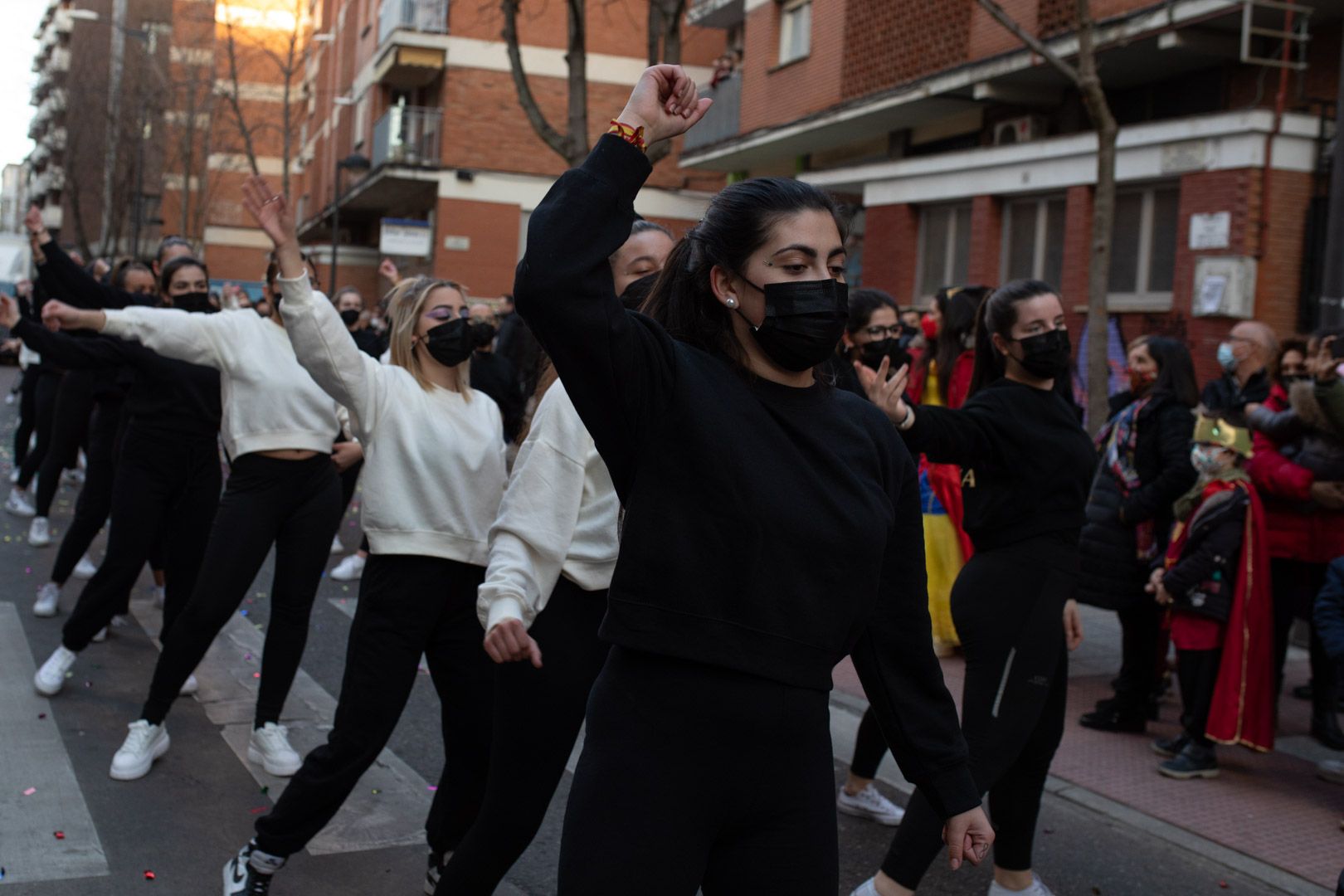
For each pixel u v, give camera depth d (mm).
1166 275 13797
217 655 6664
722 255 2084
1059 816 5020
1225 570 5516
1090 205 14508
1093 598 6160
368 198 34219
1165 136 13320
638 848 1934
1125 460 6137
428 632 3537
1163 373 6109
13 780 4594
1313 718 6277
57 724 5281
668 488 2002
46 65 79062
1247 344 6656
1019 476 3621
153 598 7828
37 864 3885
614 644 2027
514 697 2988
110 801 4453
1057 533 3684
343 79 39156
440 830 3658
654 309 2230
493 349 8781
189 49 39469
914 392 6973
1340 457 5973
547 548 2875
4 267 32781
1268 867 4527
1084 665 7598
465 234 28891
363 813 4504
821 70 19938
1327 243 8242
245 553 4641
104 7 49625
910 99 16922
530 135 29109
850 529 2039
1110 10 13953
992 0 8891
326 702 5918
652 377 1998
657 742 1974
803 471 2033
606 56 29469
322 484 4797
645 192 29297
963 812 2287
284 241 3541
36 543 9211
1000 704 3590
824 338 2039
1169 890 4297
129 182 44062
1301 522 6094
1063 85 15664
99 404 7094
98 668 6207
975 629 3639
